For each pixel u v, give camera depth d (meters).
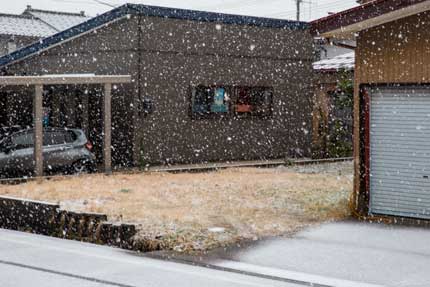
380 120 13.55
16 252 10.90
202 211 13.87
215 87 23.47
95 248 11.30
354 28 13.24
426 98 13.02
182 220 12.72
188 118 22.88
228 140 23.84
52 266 9.86
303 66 25.58
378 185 13.61
